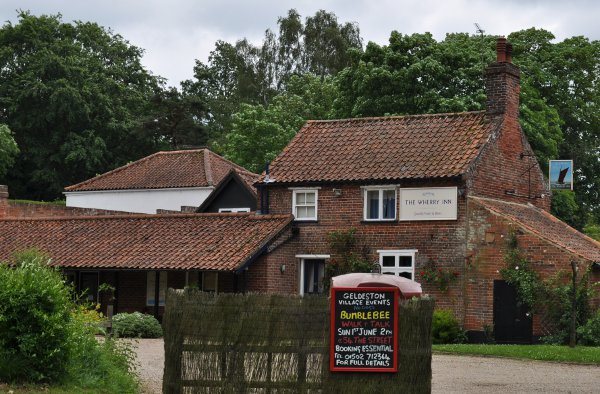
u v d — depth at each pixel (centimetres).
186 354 1705
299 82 7769
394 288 1659
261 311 1695
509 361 2666
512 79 3956
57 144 7912
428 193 3662
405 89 5144
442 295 3597
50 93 7719
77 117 7838
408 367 1658
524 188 3997
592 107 6303
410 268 3678
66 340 1731
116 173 6106
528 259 3450
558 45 6269
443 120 3978
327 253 3828
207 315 1705
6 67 7919
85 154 7731
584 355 2702
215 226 3969
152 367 2328
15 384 1672
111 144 8244
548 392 1992
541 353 2758
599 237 5997
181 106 8338
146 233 4050
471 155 3675
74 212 5141
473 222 3569
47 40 8106
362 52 5397
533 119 5162
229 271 3566
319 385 1673
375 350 1659
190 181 5756
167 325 1714
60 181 7944
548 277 3400
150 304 3959
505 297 3475
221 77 9519
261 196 4000
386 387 1659
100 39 8656
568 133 6375
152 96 8425
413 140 3909
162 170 5991
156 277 3831
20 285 1714
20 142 7862
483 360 2677
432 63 5081
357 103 5228
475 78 5159
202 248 3791
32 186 8025
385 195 3772
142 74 8844
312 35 8688
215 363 1698
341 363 1662
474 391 1994
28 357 1703
